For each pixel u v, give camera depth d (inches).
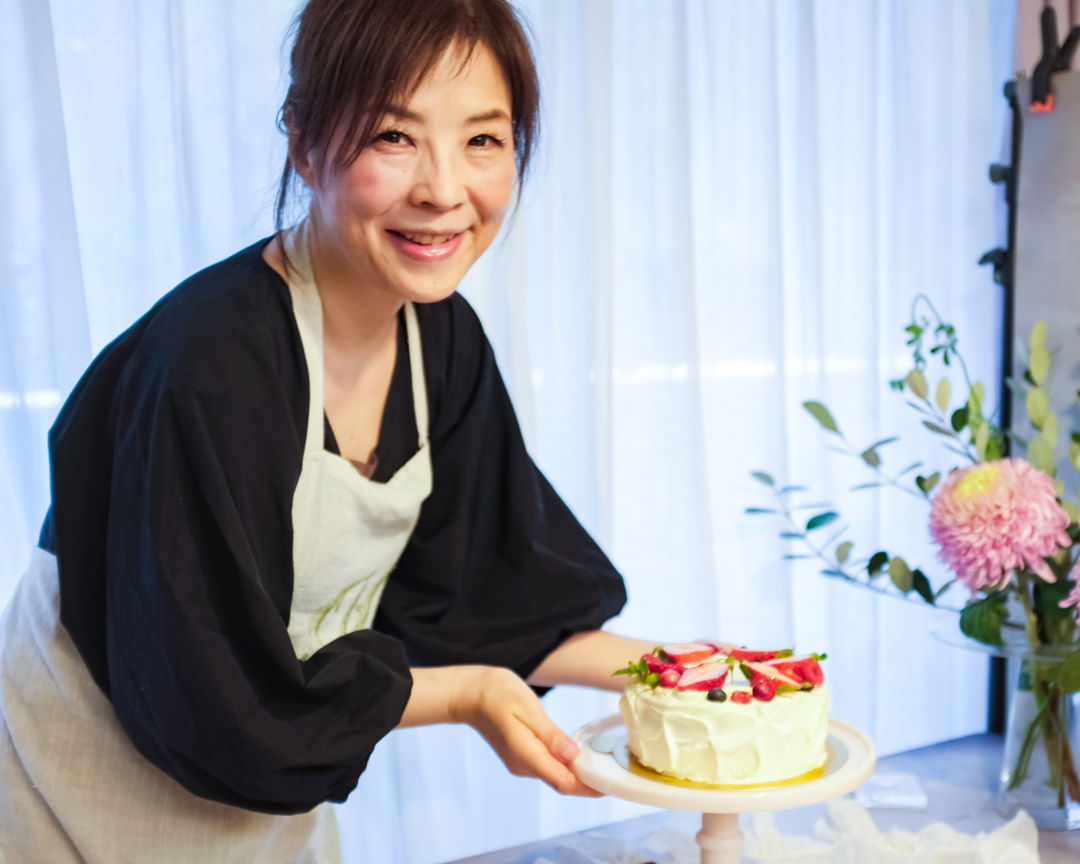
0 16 45.9
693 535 62.2
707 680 32.3
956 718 75.6
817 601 69.9
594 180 58.1
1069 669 42.0
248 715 29.0
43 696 32.7
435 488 39.1
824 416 52.9
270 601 29.8
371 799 57.1
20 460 47.6
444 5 28.6
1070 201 55.3
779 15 64.9
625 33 60.3
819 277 66.0
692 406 61.5
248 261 33.5
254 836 34.3
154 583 28.9
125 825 32.8
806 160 64.9
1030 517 42.3
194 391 29.5
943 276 70.9
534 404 57.7
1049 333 56.4
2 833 33.4
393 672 31.9
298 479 32.9
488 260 56.0
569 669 39.3
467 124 29.4
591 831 46.4
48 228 46.3
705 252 64.1
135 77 48.8
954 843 37.5
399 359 37.4
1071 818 44.9
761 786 30.4
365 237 30.0
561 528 41.1
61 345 46.8
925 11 69.2
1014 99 58.2
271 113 50.4
